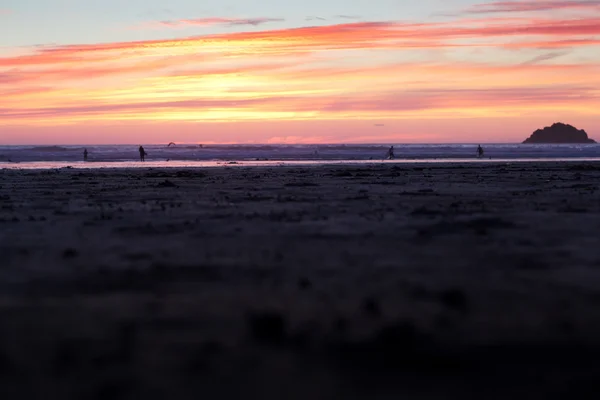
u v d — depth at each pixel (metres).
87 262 10.72
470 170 50.34
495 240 12.87
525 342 6.39
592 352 6.12
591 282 8.96
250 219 16.91
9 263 10.62
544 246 12.08
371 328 6.88
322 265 10.36
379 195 25.22
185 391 5.26
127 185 33.03
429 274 9.62
